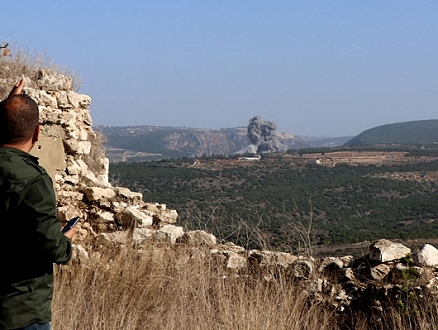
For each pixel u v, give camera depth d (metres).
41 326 4.43
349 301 8.05
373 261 8.20
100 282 8.26
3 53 11.17
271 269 8.33
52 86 10.66
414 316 7.43
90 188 9.95
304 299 8.05
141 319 7.48
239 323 6.87
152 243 9.11
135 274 8.30
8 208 4.25
